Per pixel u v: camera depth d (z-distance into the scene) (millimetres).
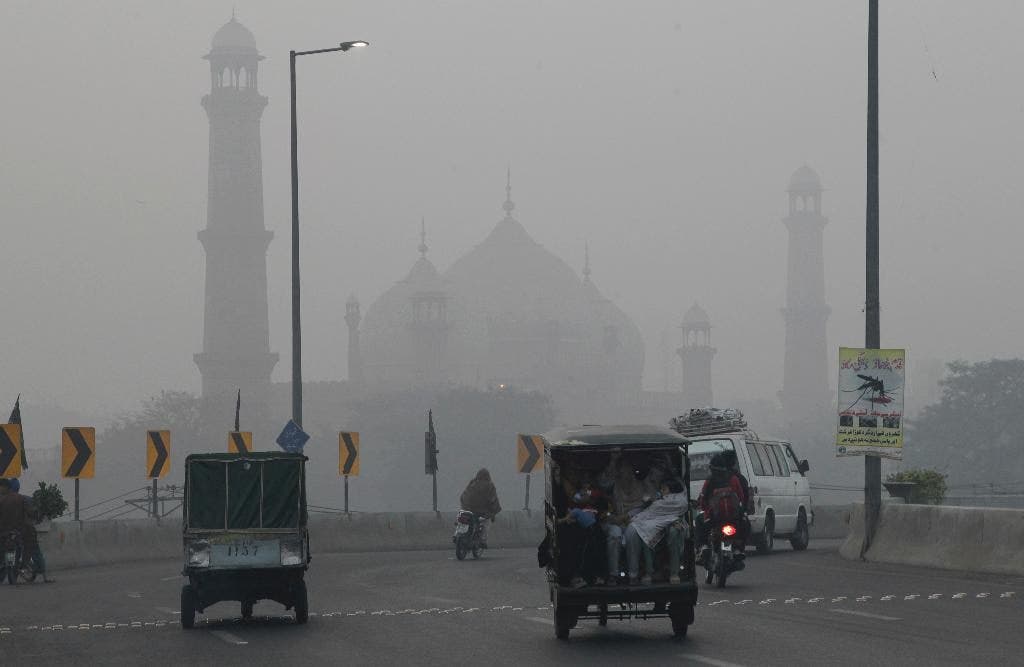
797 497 72812
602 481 34688
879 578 50000
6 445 63375
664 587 33125
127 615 42688
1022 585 45938
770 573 53844
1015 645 30250
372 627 37031
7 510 58156
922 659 28172
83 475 73062
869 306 59094
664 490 34500
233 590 38125
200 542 38188
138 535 77000
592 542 33906
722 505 47844
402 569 63375
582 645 32375
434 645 32750
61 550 69312
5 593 52625
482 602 44312
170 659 31469
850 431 58594
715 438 66438
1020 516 50906
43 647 34312
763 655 29406
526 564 66188
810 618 36438
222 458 38469
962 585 46094
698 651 30547
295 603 38500
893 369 58125
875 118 59625
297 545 38469
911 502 68375
